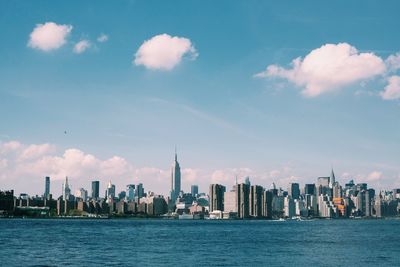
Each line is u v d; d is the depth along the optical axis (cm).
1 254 11962
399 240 18750
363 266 9862
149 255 11856
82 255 11788
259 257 11531
